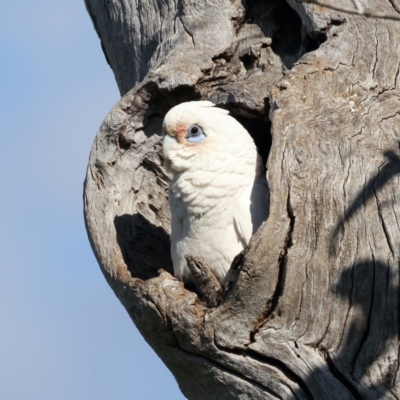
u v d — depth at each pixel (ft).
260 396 29.25
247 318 29.37
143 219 38.81
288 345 28.76
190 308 30.45
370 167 30.35
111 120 38.14
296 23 40.78
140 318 31.94
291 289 28.89
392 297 27.96
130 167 38.73
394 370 27.27
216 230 35.09
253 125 38.60
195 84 37.73
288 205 29.81
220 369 30.09
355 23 36.78
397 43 36.24
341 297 28.48
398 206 29.27
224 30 39.75
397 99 33.71
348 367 27.86
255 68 39.81
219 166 35.35
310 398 28.30
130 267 37.37
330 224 29.37
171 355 31.78
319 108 33.09
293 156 30.91
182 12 41.50
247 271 28.94
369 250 28.73
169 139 36.40
